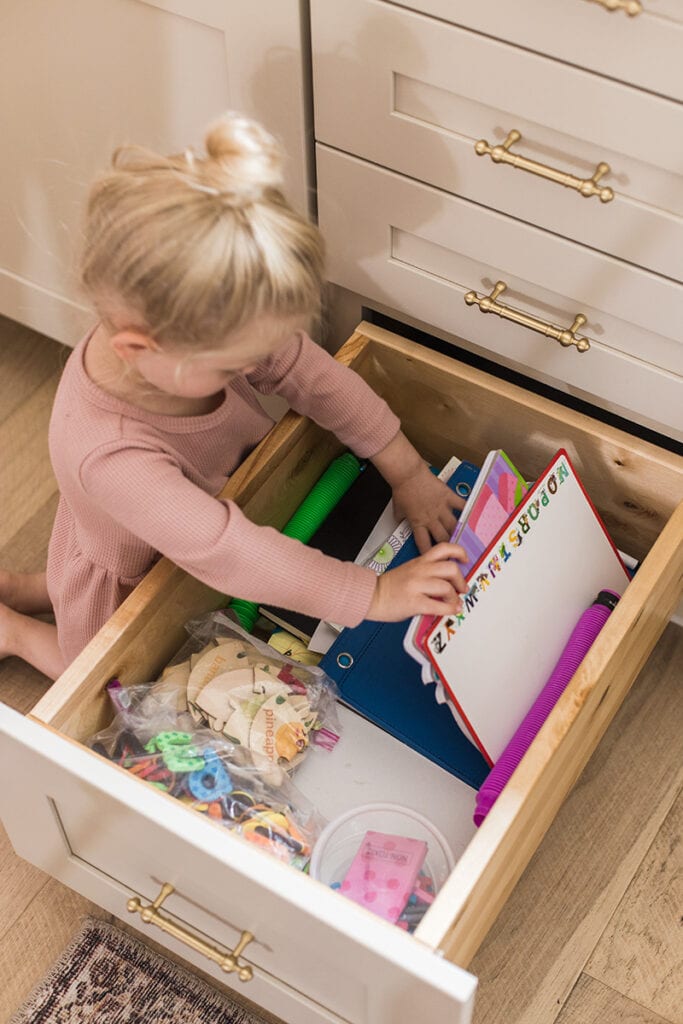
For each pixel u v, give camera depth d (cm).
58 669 129
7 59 115
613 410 116
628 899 121
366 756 106
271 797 98
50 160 124
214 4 98
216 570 93
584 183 91
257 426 108
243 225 76
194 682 101
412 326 123
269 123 107
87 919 119
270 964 97
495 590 101
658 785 127
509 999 116
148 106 112
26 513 146
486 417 115
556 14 84
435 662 95
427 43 91
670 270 96
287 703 101
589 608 109
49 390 158
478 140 96
